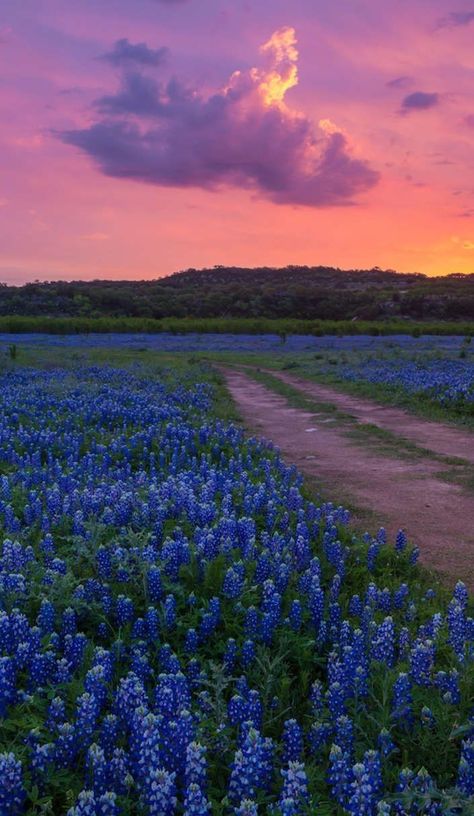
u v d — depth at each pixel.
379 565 7.66
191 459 12.48
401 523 9.55
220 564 6.29
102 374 30.45
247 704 4.22
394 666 5.11
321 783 3.80
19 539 7.07
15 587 5.41
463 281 186.88
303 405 23.38
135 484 9.95
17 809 3.36
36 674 4.36
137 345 66.50
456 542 8.75
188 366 39.84
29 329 85.00
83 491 8.62
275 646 5.36
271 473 11.81
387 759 3.98
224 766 3.88
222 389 28.27
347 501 10.63
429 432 17.78
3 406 17.83
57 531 7.70
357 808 3.34
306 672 4.95
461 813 3.35
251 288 168.62
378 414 21.30
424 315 146.50
